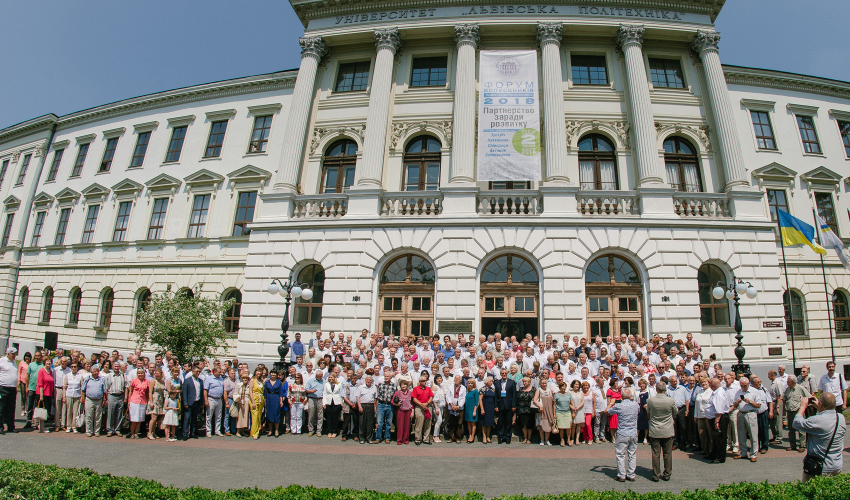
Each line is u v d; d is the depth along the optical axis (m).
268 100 25.59
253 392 12.44
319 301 18.97
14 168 33.94
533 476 8.77
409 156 21.14
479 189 18.59
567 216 17.86
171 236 25.11
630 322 17.61
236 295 23.33
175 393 12.02
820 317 21.36
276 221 19.41
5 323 30.22
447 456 10.30
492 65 20.19
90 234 28.42
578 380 11.85
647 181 18.59
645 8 21.61
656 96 21.22
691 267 17.53
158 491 5.93
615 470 9.23
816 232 21.88
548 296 17.34
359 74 23.09
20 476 6.18
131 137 28.58
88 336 26.23
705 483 8.41
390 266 18.83
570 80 21.47
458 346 15.16
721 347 17.12
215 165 25.25
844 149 23.81
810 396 11.23
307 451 10.75
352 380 12.23
